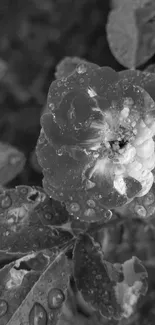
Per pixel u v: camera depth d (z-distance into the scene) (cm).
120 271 33
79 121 27
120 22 38
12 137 62
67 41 64
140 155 28
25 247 32
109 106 28
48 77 64
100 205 28
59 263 32
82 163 28
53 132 28
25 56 64
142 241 43
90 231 33
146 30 38
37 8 64
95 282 33
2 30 65
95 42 63
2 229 32
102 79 28
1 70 55
